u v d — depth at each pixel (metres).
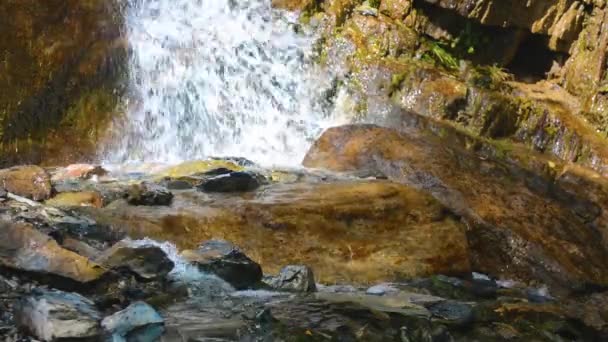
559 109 11.96
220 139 10.94
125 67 10.42
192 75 10.93
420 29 12.66
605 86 12.14
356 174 9.45
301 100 11.61
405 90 11.52
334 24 12.25
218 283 6.19
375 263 7.32
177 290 5.94
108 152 9.96
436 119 11.26
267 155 11.04
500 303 6.75
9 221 6.06
